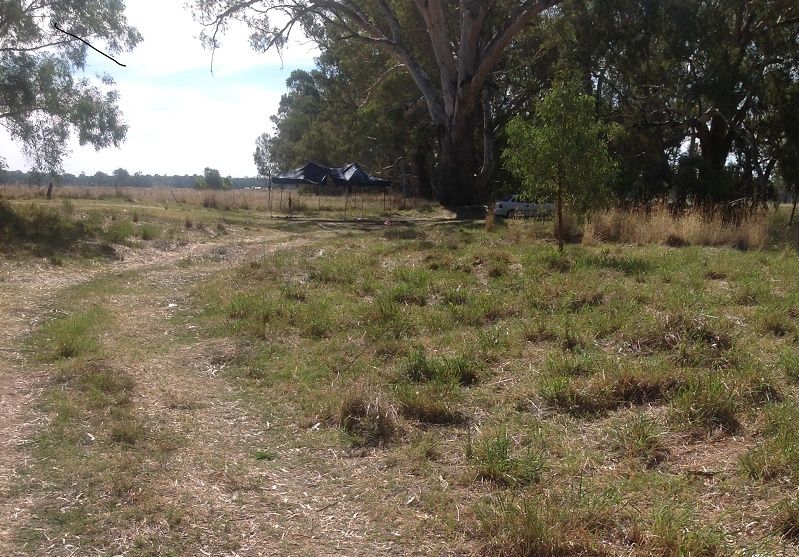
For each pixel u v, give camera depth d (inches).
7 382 269.1
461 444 208.5
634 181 1058.7
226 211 1173.7
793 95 1003.3
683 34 1029.2
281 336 338.3
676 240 602.2
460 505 171.5
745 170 1116.5
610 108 1143.0
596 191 535.8
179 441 217.8
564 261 470.6
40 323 367.2
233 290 451.8
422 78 1219.2
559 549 147.1
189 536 162.1
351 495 182.4
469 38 1117.1
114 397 254.1
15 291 446.3
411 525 164.9
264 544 159.3
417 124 1615.4
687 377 230.7
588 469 186.1
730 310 327.9
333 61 1889.8
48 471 194.2
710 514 158.9
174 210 973.2
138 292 469.1
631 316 316.5
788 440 185.0
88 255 595.5
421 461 197.9
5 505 175.2
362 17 1187.9
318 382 270.4
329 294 427.2
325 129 2311.8
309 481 191.9
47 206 802.2
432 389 244.5
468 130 1194.6
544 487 177.0
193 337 346.3
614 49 1096.2
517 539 148.8
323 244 689.6
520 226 701.3
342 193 2078.0
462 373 261.9
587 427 214.2
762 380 223.8
